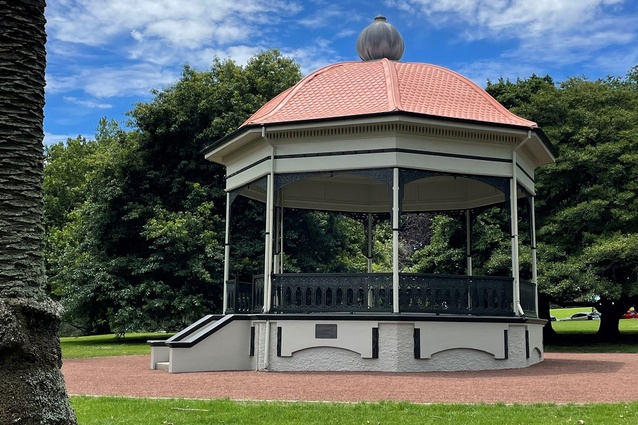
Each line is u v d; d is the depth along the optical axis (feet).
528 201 59.67
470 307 49.67
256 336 50.44
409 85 54.39
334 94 54.54
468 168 50.90
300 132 51.16
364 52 62.34
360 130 49.65
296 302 50.06
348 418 26.43
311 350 48.65
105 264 92.94
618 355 68.18
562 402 31.01
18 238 19.31
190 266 90.38
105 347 85.15
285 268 99.55
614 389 35.94
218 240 96.12
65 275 97.09
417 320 47.39
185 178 97.96
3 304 18.39
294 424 25.31
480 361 48.98
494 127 50.03
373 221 69.21
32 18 20.11
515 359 50.60
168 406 29.66
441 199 67.10
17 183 19.48
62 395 19.19
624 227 83.66
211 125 95.76
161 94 99.04
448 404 29.81
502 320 49.83
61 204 148.56
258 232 98.53
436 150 49.98
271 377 43.45
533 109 90.94
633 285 79.30
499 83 102.32
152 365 51.55
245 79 105.81
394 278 47.93
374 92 53.21
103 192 94.22
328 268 107.34
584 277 78.28
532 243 59.21
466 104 53.78
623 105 92.89
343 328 48.16
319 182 66.90
